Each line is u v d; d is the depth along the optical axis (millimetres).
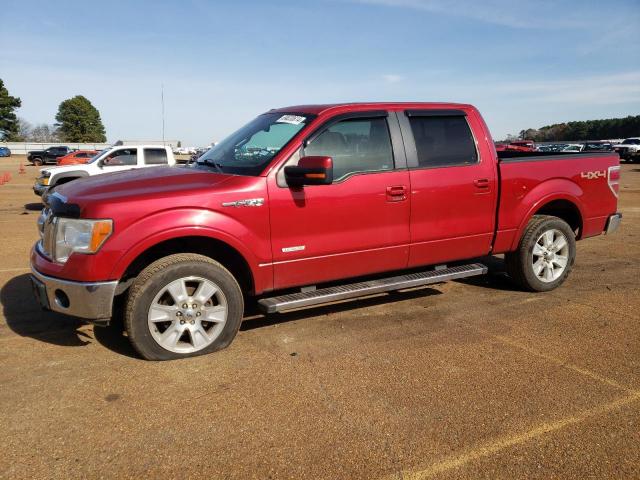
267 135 4398
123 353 3873
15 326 4434
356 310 4934
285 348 3998
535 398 3211
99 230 3445
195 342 3785
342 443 2730
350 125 4359
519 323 4566
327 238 4207
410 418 2979
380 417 2988
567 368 3643
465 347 4027
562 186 5383
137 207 3529
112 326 4461
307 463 2566
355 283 4527
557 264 5512
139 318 3578
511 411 3053
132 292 3582
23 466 2521
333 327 4469
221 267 3807
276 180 3973
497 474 2482
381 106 4547
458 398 3211
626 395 3246
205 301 3775
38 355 3826
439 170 4684
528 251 5254
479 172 4883
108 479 2438
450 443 2734
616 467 2533
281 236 4016
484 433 2826
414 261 4688
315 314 4816
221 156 4578
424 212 4625
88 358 3777
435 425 2904
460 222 4836
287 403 3148
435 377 3502
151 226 3545
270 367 3650
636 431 2842
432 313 4844
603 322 4582
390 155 4496
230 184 3850
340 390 3314
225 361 3748
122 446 2697
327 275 4293
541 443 2732
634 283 5863
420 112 4688
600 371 3594
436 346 4047
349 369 3627
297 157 4082
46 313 4770
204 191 3734
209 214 3717
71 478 2439
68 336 4211
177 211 3629
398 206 4480
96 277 3461
